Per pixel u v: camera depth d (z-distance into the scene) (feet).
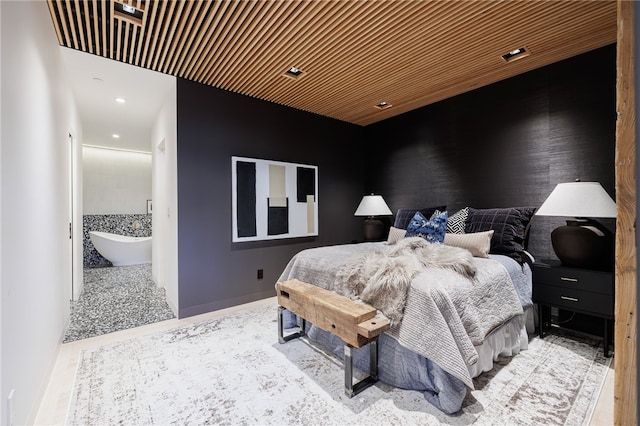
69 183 10.13
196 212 10.28
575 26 7.35
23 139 5.08
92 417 5.13
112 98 11.55
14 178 4.61
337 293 7.07
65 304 8.80
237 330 8.82
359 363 6.62
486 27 7.46
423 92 11.40
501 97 10.36
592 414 5.06
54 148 7.55
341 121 14.88
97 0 6.51
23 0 5.17
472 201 11.14
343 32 7.67
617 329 2.34
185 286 10.01
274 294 12.37
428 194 12.69
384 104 12.73
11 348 4.26
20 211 4.85
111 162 20.39
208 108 10.61
